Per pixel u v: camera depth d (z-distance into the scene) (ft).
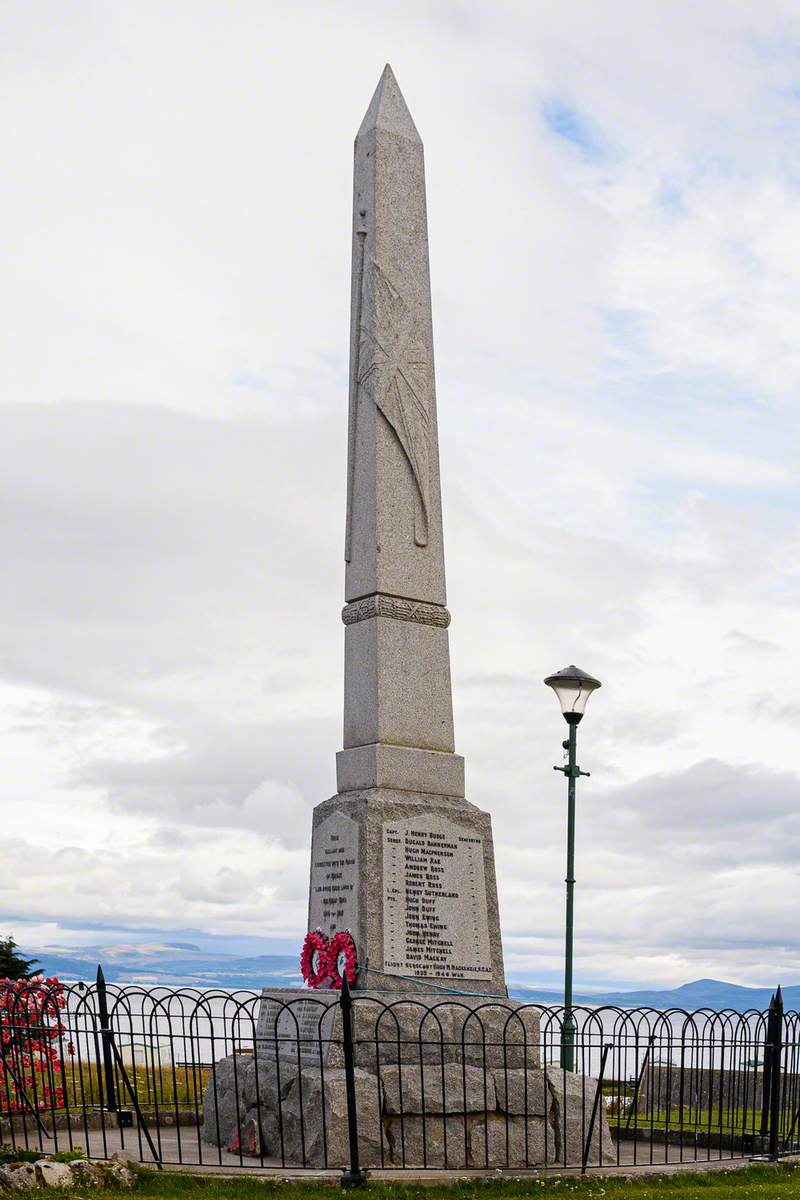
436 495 54.13
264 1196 38.42
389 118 56.44
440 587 53.36
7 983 49.90
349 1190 39.14
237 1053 49.34
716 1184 44.14
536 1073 46.55
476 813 51.21
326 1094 42.83
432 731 51.85
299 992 47.91
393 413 53.47
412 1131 43.96
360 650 51.85
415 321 55.06
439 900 49.19
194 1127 55.21
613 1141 54.19
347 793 50.70
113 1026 52.65
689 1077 65.00
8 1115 50.72
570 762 60.95
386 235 55.11
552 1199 40.16
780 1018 50.83
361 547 52.80
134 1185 39.04
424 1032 46.06
